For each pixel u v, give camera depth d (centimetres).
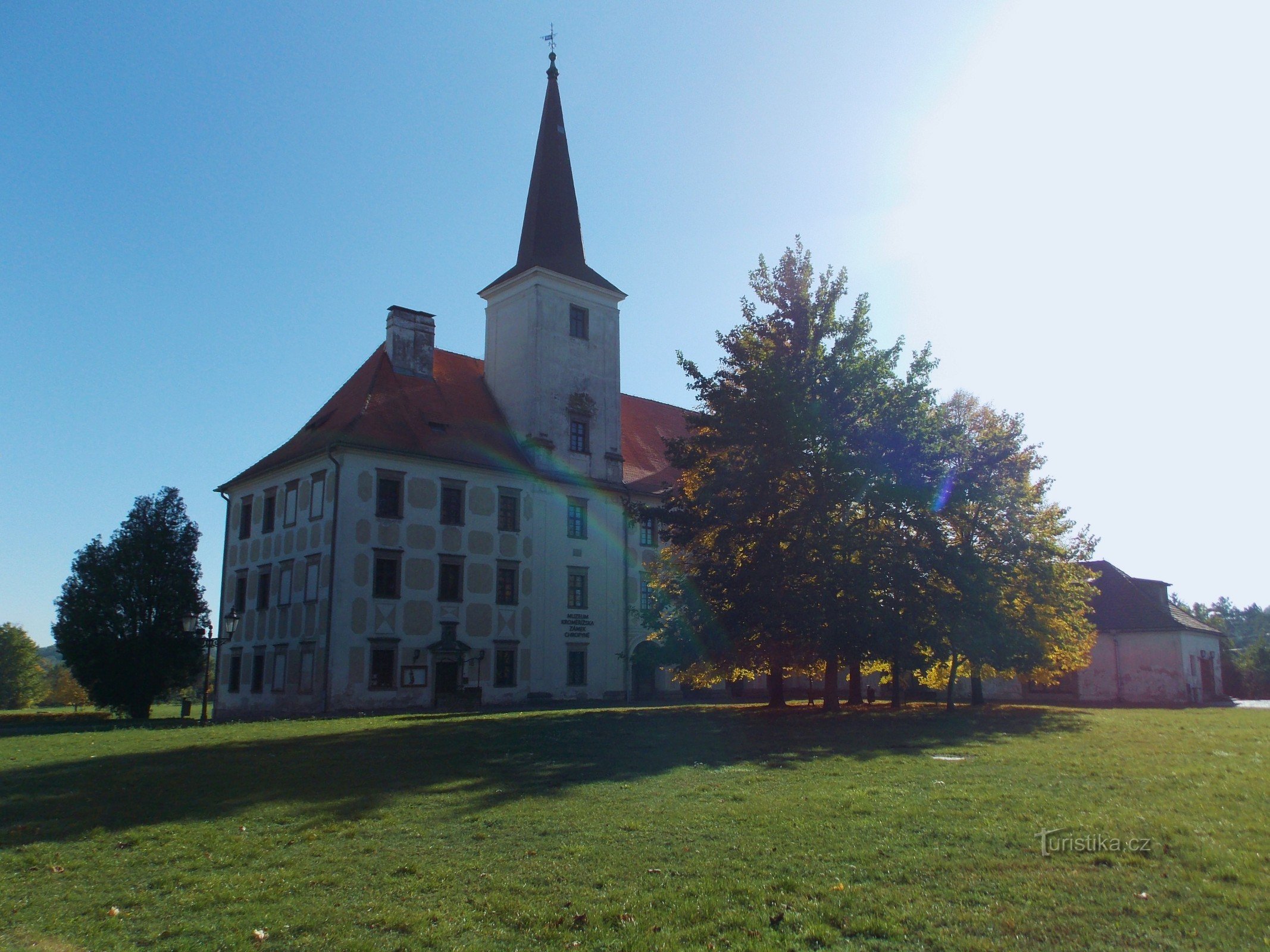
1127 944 578
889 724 2203
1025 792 1082
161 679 5056
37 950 661
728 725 2214
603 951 611
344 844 938
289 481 4259
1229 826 857
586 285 4981
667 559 3175
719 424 2656
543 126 5181
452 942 640
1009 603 3019
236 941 661
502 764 1504
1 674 9694
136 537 5106
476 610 4256
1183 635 4619
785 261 2809
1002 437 2955
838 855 804
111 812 1156
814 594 2475
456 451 4325
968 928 615
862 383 2675
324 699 3750
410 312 4641
